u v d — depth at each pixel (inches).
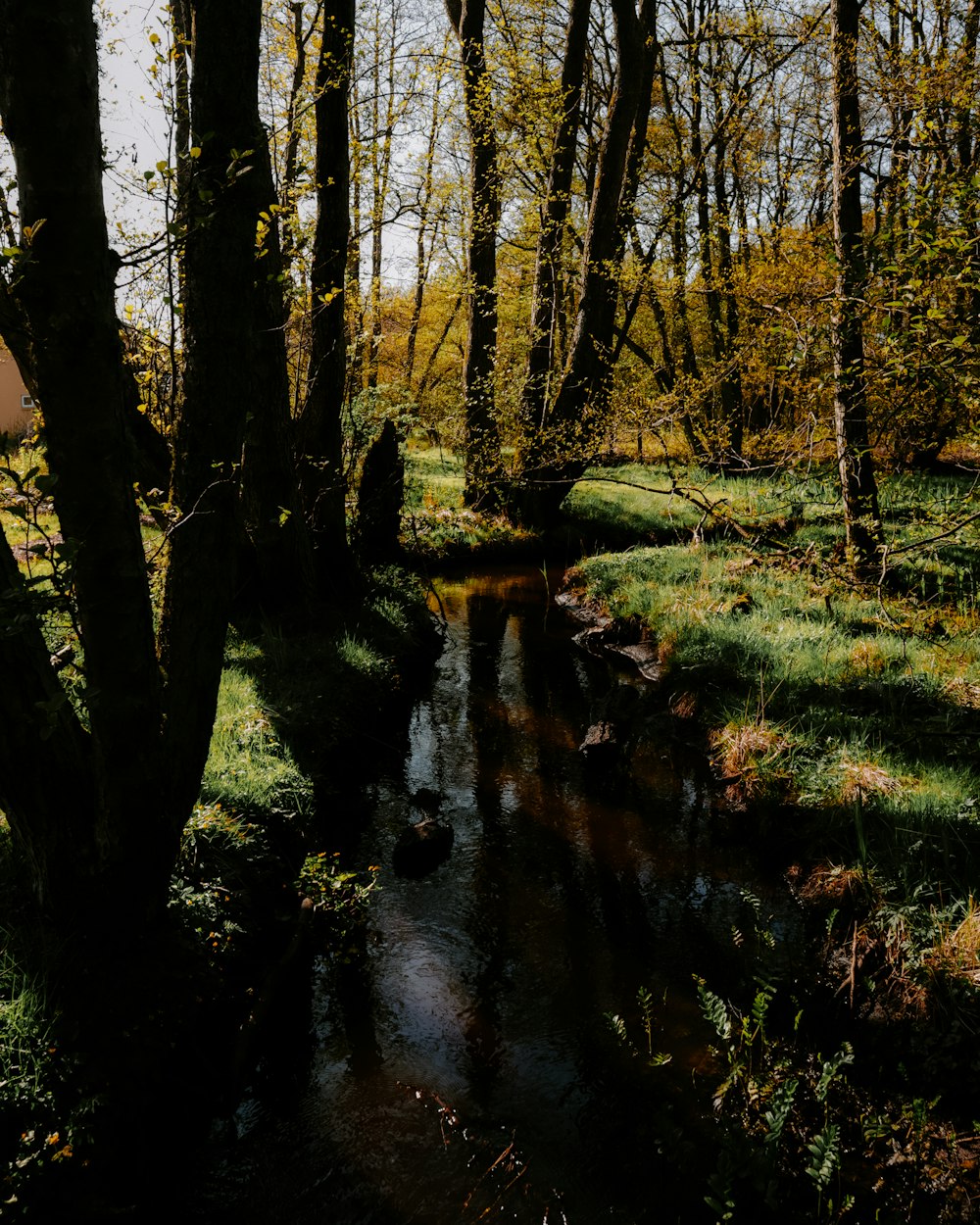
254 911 192.1
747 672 328.2
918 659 309.1
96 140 109.8
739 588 436.8
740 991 186.5
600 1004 184.4
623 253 688.4
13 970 136.1
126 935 147.8
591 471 900.0
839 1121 149.0
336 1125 153.1
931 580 415.8
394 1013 181.5
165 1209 134.8
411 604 450.9
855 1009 174.6
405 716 347.3
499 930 210.2
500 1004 184.7
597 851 247.8
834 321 220.8
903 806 218.5
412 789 285.1
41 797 136.7
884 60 428.8
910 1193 134.7
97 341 114.2
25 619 114.3
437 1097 159.2
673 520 687.7
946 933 175.8
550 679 401.7
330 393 387.9
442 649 441.4
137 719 134.3
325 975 191.2
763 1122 150.1
